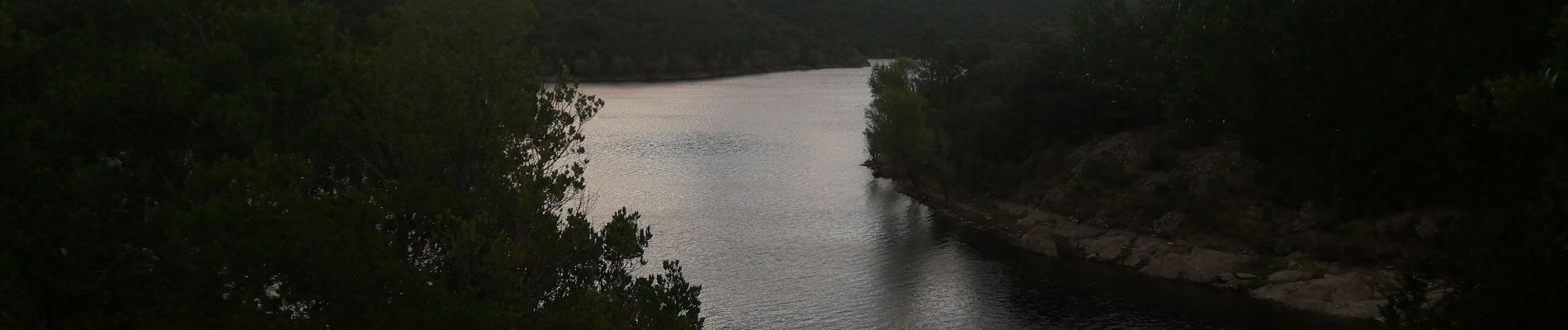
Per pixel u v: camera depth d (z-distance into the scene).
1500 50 16.22
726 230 57.41
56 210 19.72
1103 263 49.62
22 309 20.69
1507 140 15.88
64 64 21.75
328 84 22.83
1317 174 20.11
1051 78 65.31
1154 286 45.28
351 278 18.31
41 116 20.12
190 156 22.69
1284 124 20.31
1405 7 17.70
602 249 23.30
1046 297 43.97
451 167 22.19
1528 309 15.62
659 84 182.00
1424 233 42.28
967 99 76.38
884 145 66.88
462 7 22.72
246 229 17.98
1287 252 45.97
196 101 20.69
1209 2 23.05
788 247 53.50
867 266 49.44
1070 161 61.62
